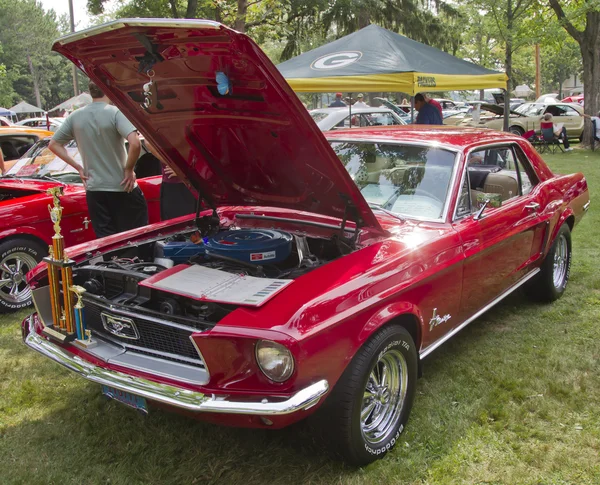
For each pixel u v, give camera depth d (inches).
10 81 2517.2
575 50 1604.3
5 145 336.8
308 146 116.2
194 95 119.2
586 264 241.4
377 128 178.5
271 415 90.0
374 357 106.6
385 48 300.5
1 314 198.2
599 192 389.4
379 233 131.0
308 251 135.7
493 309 197.0
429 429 124.7
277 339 90.1
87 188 197.0
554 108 819.4
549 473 111.9
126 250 142.6
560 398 138.4
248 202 156.2
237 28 477.1
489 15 647.1
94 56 116.1
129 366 104.7
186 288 107.5
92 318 119.5
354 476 109.0
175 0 768.9
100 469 112.0
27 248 198.8
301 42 1005.2
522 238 165.6
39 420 130.6
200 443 120.1
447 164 146.8
